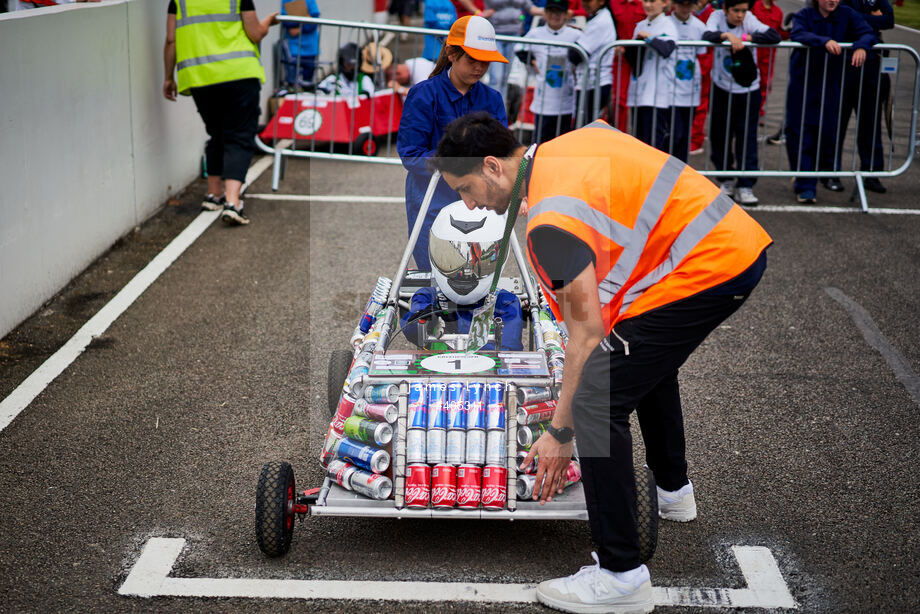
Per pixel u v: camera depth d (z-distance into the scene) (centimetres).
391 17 2236
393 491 315
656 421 345
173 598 310
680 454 350
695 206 278
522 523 358
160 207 784
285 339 534
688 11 809
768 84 985
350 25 810
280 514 317
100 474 389
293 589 315
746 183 827
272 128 923
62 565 327
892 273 651
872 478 391
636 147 285
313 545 342
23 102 527
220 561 331
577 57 809
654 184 277
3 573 321
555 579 308
